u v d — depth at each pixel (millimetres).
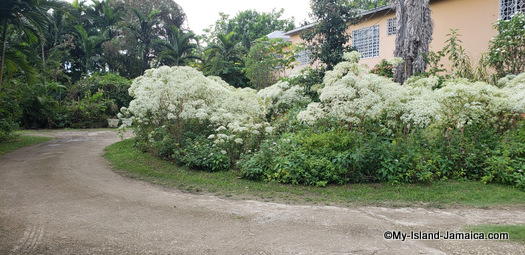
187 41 26766
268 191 5562
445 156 6125
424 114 5809
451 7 12258
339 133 6641
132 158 8461
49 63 20656
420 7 9852
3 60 11461
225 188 5789
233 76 23047
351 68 7602
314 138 6465
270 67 17859
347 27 12195
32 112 18062
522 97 6066
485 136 6566
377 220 4113
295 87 10055
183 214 4422
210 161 6930
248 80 23375
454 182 5719
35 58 12406
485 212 4395
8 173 7105
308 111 6988
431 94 6391
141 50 27594
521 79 7238
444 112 6488
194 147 7371
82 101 19719
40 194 5441
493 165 5684
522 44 8977
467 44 11828
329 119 7141
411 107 6035
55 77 20562
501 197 4957
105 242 3502
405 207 4648
